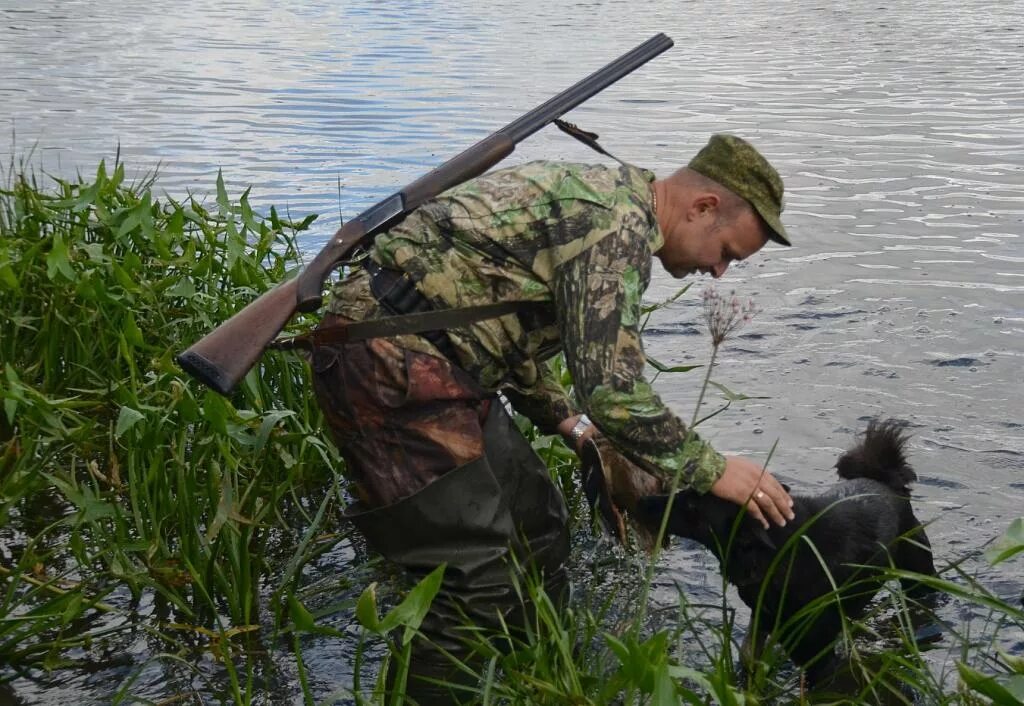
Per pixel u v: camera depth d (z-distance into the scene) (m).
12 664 3.24
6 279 4.20
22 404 3.71
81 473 4.24
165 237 4.50
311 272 2.98
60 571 3.71
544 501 3.26
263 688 3.18
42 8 19.05
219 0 21.06
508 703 2.95
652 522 3.39
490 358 2.99
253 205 7.65
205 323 4.24
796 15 19.41
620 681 2.62
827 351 5.61
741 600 3.67
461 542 3.02
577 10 19.91
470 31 16.92
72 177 8.20
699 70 13.73
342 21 18.08
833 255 7.06
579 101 3.28
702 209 3.01
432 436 2.97
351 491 3.22
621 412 2.79
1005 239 7.36
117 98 11.34
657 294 6.45
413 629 2.29
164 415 3.63
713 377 5.32
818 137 10.10
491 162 3.12
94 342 4.53
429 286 2.93
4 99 11.16
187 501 3.60
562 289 2.84
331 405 3.04
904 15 19.44
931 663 3.34
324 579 3.77
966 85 12.60
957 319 6.00
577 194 2.87
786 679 3.32
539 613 2.84
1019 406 4.99
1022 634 3.47
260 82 12.39
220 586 3.59
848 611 3.51
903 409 4.97
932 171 9.00
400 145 9.46
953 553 3.89
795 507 3.43
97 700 3.10
